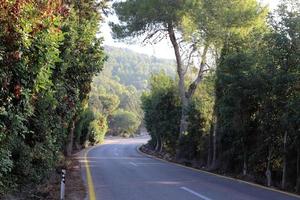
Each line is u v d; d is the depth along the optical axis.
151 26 36.44
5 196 10.41
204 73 37.12
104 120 86.62
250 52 21.23
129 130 132.75
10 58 7.13
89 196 13.94
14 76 7.57
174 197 13.76
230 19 29.86
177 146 38.06
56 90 14.05
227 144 25.81
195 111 33.50
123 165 28.23
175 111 45.84
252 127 21.73
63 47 14.42
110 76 194.88
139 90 190.88
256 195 14.59
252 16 30.11
